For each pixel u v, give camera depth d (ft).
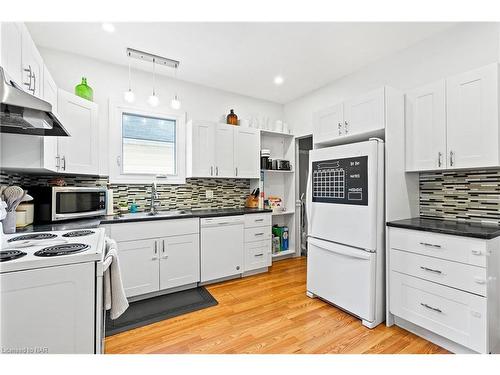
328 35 7.48
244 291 8.89
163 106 10.23
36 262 3.51
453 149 6.15
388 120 6.69
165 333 6.24
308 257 8.50
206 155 10.32
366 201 6.60
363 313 6.65
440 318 5.55
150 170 9.98
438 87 6.44
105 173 9.06
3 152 5.57
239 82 10.96
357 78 9.78
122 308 4.46
